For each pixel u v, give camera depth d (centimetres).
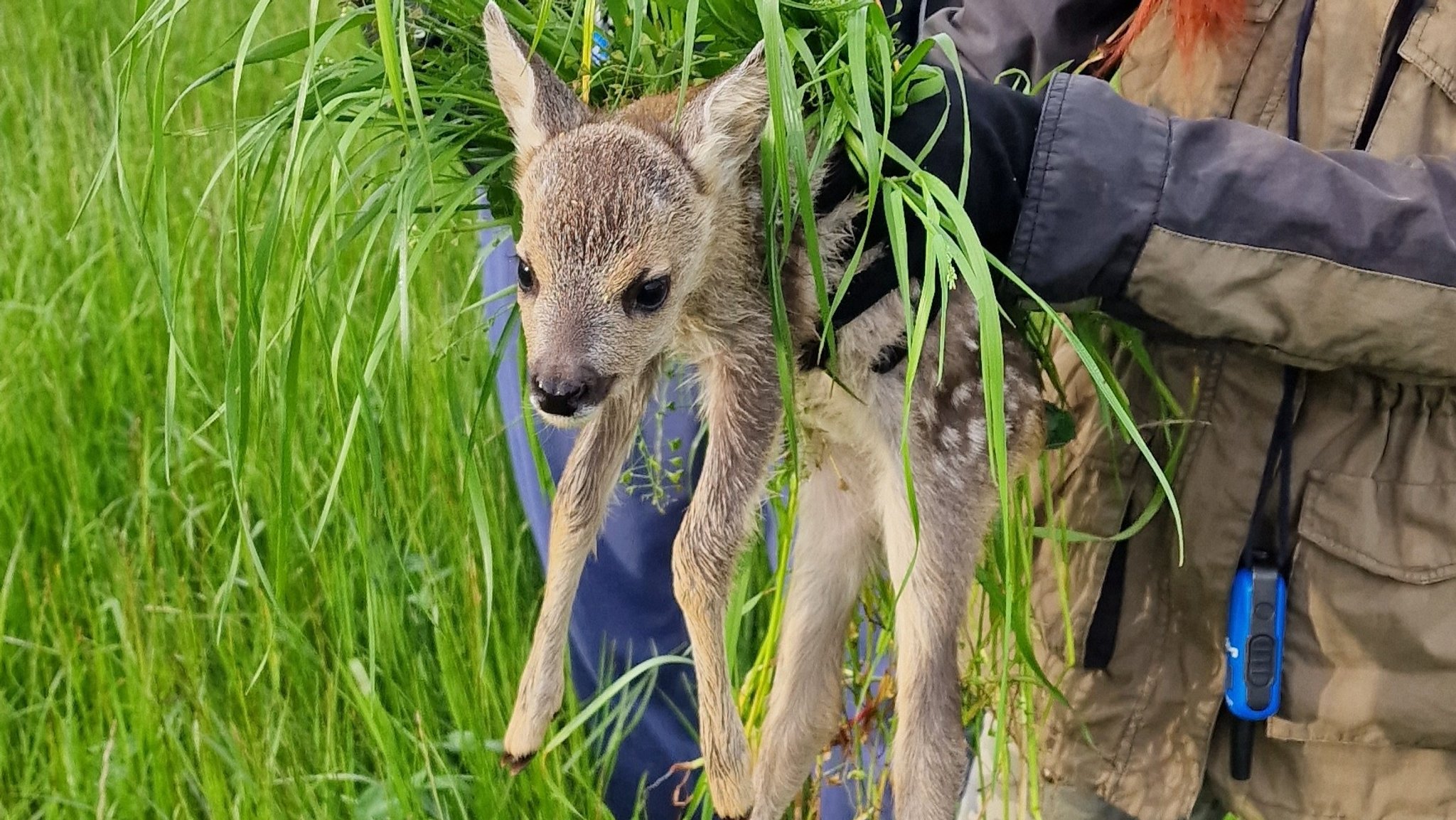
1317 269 147
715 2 152
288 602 263
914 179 137
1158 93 185
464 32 160
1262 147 151
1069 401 197
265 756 235
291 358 144
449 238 228
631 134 150
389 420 238
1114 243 148
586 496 162
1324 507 167
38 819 238
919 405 177
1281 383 168
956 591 184
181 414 290
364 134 190
